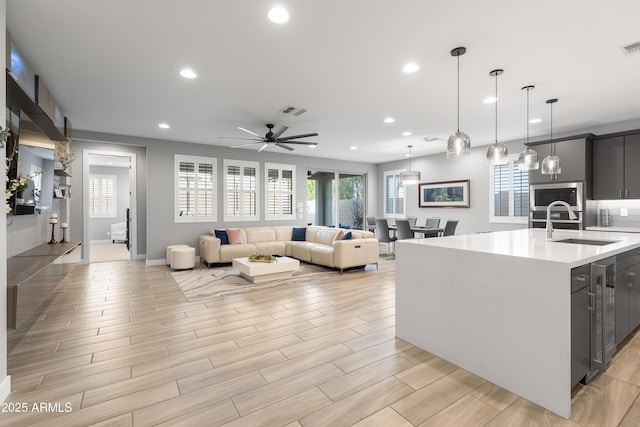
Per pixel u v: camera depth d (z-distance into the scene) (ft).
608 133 17.01
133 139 20.95
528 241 9.63
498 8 7.56
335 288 15.40
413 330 9.19
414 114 15.92
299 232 24.86
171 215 22.21
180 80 11.78
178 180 22.41
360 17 7.95
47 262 9.62
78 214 20.88
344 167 30.68
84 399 6.50
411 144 23.22
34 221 13.29
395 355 8.56
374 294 14.38
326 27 8.38
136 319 11.13
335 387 7.01
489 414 6.15
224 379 7.30
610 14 7.77
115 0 7.24
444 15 7.85
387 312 11.96
